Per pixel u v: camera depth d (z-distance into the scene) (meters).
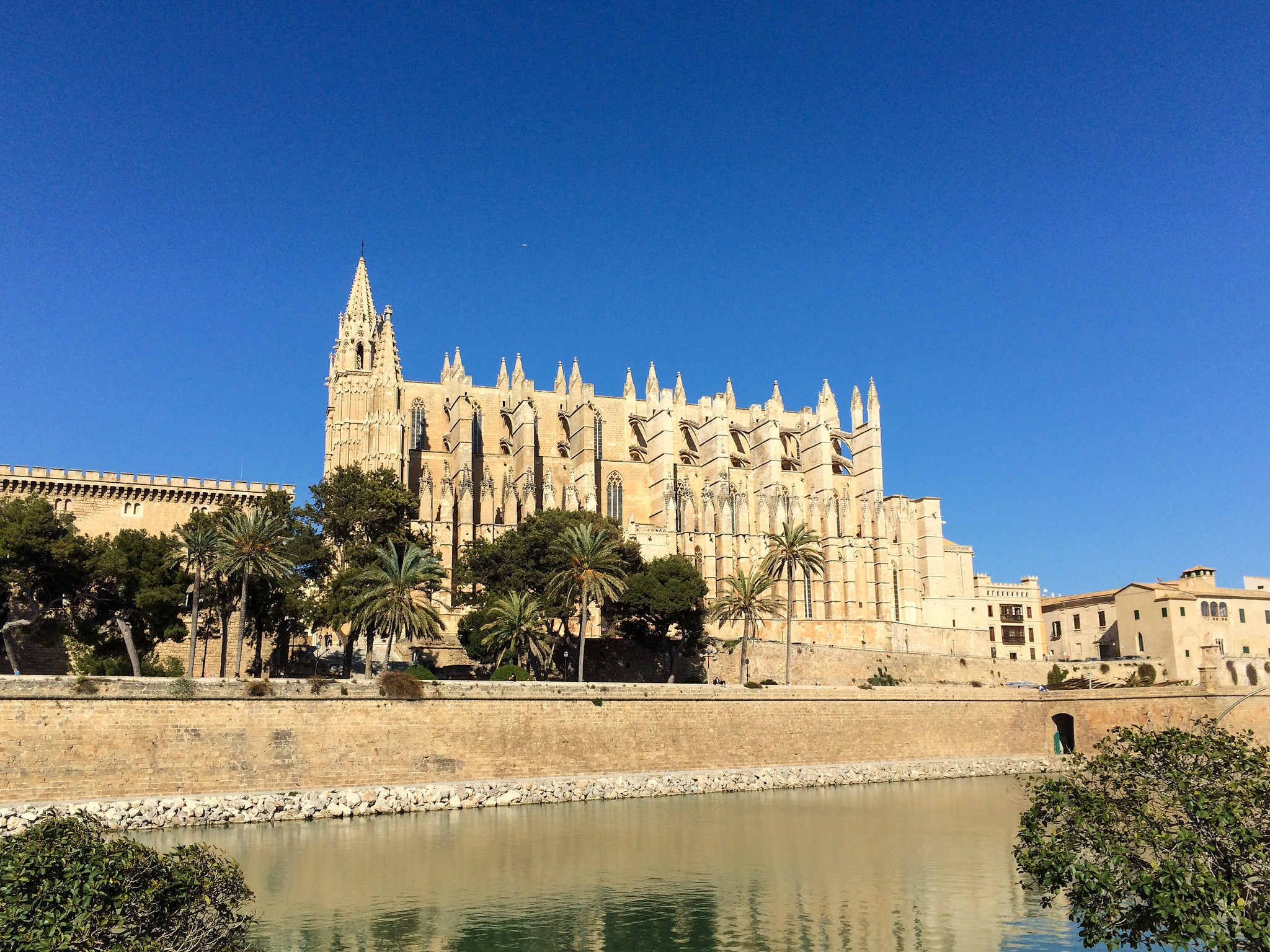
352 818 61.03
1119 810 27.66
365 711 66.06
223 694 62.16
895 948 37.91
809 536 107.06
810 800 71.81
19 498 85.94
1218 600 133.88
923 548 151.62
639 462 140.62
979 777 86.88
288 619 85.94
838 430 151.00
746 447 154.62
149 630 81.38
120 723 59.06
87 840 24.92
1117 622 141.00
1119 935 27.36
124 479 101.62
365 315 133.62
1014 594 164.25
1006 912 42.78
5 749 56.09
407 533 97.44
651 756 76.00
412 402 134.88
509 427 136.75
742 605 100.69
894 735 88.94
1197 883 24.86
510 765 70.31
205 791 60.44
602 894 45.12
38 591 78.62
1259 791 26.55
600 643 100.31
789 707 83.56
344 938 38.19
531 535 100.88
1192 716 90.00
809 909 43.00
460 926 39.84
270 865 48.72
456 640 99.00
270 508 91.25
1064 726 99.81
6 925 22.39
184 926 25.19
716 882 47.41
